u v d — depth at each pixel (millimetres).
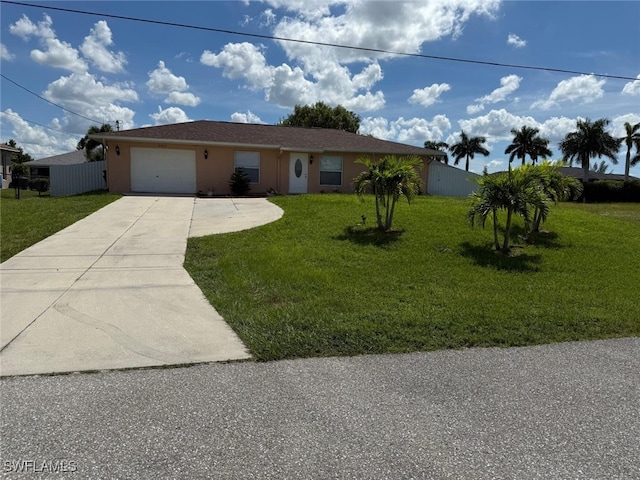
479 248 8820
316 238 9062
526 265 7801
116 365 3582
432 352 4059
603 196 37656
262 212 12398
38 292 5559
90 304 5145
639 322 5059
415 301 5527
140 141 17312
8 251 7684
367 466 2383
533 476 2336
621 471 2393
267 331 4406
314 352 3967
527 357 4004
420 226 10391
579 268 7816
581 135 44562
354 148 19547
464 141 63094
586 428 2822
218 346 4035
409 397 3182
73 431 2633
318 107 45344
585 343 4402
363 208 12531
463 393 3264
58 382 3266
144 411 2883
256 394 3166
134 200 14648
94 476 2238
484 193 8773
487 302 5582
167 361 3689
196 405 2980
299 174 19438
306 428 2736
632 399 3234
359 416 2896
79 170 19109
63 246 8125
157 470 2299
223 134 19250
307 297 5578
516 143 54812
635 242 10125
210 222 10867
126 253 7742
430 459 2459
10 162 41562
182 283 6121
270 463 2385
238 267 6906
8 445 2477
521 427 2814
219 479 2246
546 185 9750
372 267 7207
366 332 4406
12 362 3584
